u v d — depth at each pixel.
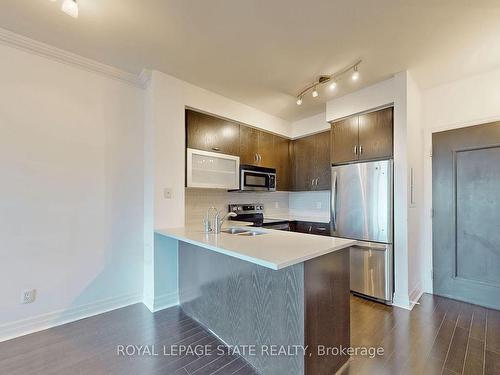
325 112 3.71
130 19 1.80
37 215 2.13
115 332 2.11
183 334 2.09
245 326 1.77
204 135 2.98
